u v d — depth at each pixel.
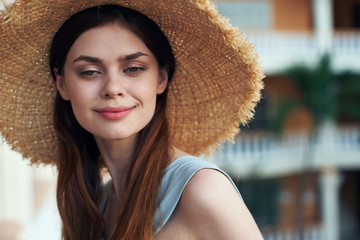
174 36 1.43
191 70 1.50
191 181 1.19
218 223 1.13
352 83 12.09
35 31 1.42
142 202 1.28
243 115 1.45
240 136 12.37
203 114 1.57
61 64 1.36
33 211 6.08
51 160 1.75
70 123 1.61
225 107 1.52
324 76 11.47
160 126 1.39
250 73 1.34
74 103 1.29
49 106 1.66
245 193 11.74
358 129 13.59
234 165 12.20
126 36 1.25
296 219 13.24
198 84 1.52
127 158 1.43
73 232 1.60
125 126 1.27
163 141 1.37
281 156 12.80
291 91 13.84
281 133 11.67
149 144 1.36
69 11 1.34
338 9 16.09
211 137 1.61
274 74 13.02
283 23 13.59
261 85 1.36
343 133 13.52
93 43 1.24
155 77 1.32
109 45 1.24
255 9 13.41
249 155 12.42
